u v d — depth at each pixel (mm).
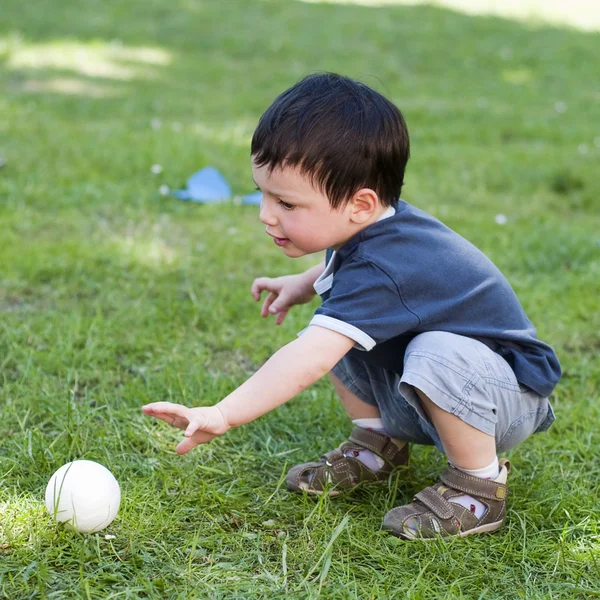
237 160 13930
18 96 17766
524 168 14945
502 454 6332
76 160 13266
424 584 4758
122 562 4809
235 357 7852
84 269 9391
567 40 29266
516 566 5098
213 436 4777
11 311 8289
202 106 18469
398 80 23281
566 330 8680
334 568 4914
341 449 5906
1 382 7008
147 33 26469
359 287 4891
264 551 5090
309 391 7207
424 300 5004
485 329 5227
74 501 4941
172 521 5258
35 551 4809
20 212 10914
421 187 13633
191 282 9281
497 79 24312
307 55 25297
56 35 24938
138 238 10484
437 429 5191
